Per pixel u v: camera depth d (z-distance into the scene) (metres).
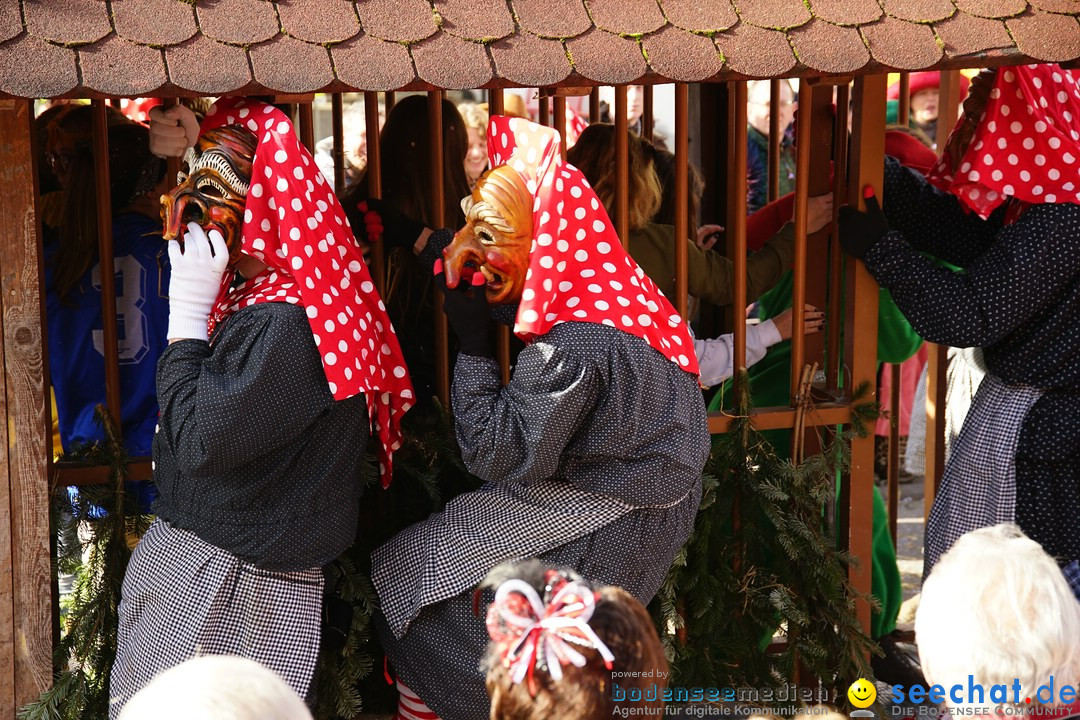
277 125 2.65
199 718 1.55
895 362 4.05
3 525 2.79
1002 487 3.49
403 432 3.28
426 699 3.04
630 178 3.61
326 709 3.09
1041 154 3.29
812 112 3.80
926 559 3.75
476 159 5.45
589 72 2.85
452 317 2.80
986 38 3.08
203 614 2.70
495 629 1.99
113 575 3.02
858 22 3.06
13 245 2.71
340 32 2.75
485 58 2.80
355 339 2.71
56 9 2.58
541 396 2.67
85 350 3.31
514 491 2.91
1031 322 3.38
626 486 2.78
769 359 3.91
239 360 2.60
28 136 2.70
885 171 3.86
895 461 4.84
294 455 2.69
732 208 4.10
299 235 2.62
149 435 3.32
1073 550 3.45
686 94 3.37
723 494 3.47
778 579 3.52
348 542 2.83
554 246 2.70
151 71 2.57
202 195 2.64
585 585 2.05
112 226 3.15
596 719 1.89
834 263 3.72
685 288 3.47
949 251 3.90
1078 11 3.18
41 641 2.86
